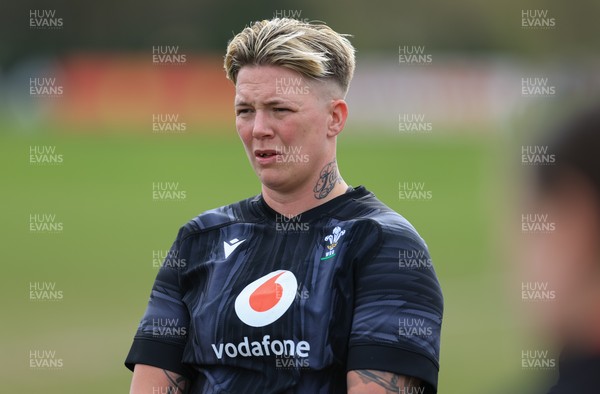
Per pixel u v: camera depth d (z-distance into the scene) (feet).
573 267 11.93
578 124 11.75
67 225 200.54
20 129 367.25
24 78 376.27
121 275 146.61
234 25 457.27
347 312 29.12
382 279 28.99
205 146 346.54
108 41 448.65
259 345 29.12
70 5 440.45
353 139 366.84
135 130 374.02
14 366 91.45
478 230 195.31
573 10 467.11
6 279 142.51
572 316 12.19
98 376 87.35
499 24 467.93
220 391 29.43
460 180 272.51
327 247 29.96
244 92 31.17
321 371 28.71
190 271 31.91
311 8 463.42
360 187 32.32
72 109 373.20
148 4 451.94
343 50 31.58
